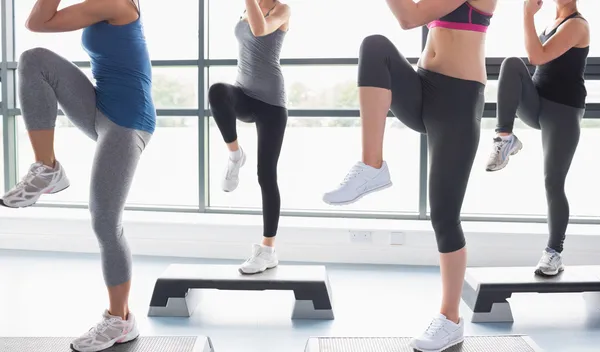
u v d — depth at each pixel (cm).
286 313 353
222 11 505
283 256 472
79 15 226
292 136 519
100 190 243
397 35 487
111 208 246
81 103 238
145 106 252
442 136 227
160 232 482
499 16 471
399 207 511
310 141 519
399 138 502
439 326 249
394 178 507
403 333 317
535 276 354
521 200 507
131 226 484
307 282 339
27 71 226
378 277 429
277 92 349
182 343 262
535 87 339
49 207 537
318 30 491
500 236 448
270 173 356
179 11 505
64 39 525
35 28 220
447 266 247
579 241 443
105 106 242
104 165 241
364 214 505
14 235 499
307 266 374
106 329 255
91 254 486
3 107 529
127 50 243
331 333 317
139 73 248
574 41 328
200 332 318
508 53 474
